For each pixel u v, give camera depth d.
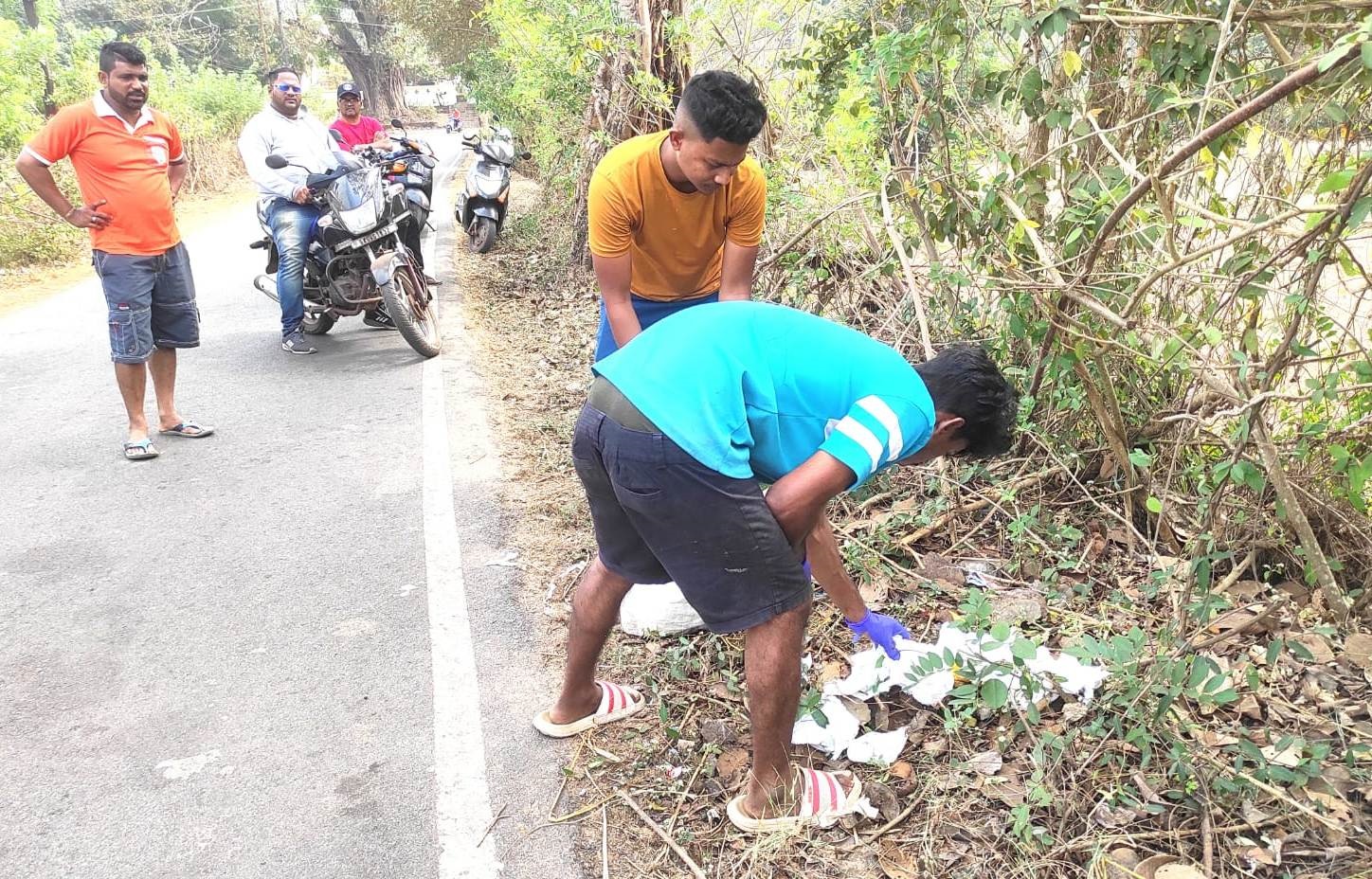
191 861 2.29
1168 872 2.05
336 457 4.69
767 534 1.97
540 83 7.59
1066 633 2.87
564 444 4.76
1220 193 3.14
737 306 2.09
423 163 7.82
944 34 3.10
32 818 2.42
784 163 4.70
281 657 3.08
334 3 41.31
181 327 4.85
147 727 2.76
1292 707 2.56
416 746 2.67
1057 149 2.85
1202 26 2.62
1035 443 3.73
